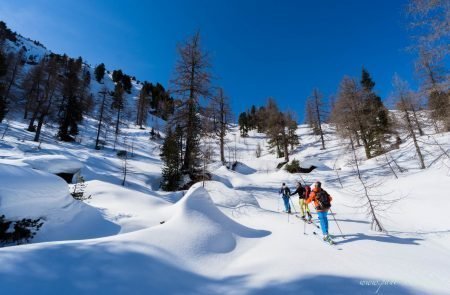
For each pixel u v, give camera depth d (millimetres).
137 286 3117
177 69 21125
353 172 22719
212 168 28656
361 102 27812
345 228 8000
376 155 26344
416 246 5895
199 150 21250
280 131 39219
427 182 13031
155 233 4965
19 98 41938
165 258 4125
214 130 23219
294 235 6719
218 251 5215
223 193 13969
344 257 4852
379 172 20516
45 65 37469
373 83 34375
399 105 19781
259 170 35750
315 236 6645
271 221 9086
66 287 2771
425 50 9641
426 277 3979
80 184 12539
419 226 8445
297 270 4152
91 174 18172
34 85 34406
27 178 6699
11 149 20391
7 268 2852
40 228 6426
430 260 4879
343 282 3699
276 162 38000
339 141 40125
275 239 6383
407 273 4125
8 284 2582
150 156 36344
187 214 6141
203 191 7449
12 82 41312
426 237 6852
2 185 5906
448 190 11008
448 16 8414
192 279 3771
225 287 3664
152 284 3264
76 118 36406
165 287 3297
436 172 14039
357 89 28109
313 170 28297
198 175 19906
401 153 23672
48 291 2637
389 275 4016
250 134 70000
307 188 8859
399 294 3379
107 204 10984
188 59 21328
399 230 7855
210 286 3672
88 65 102250
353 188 16531
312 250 5273
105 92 42000
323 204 6379
